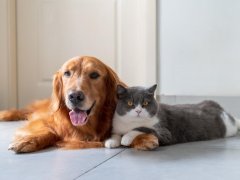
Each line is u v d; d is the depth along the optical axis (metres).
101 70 1.62
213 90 2.61
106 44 2.90
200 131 1.71
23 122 2.42
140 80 2.82
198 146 1.56
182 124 1.67
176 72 2.67
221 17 2.56
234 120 1.92
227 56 2.57
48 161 1.30
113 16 2.87
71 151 1.47
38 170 1.18
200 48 2.62
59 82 1.66
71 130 1.63
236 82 2.56
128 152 1.44
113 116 1.64
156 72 2.71
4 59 2.96
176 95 2.68
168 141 1.56
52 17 2.98
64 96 1.61
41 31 3.01
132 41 2.82
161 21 2.68
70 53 2.97
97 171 1.16
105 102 1.67
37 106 2.48
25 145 1.44
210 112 1.82
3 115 2.50
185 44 2.64
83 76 1.57
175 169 1.18
